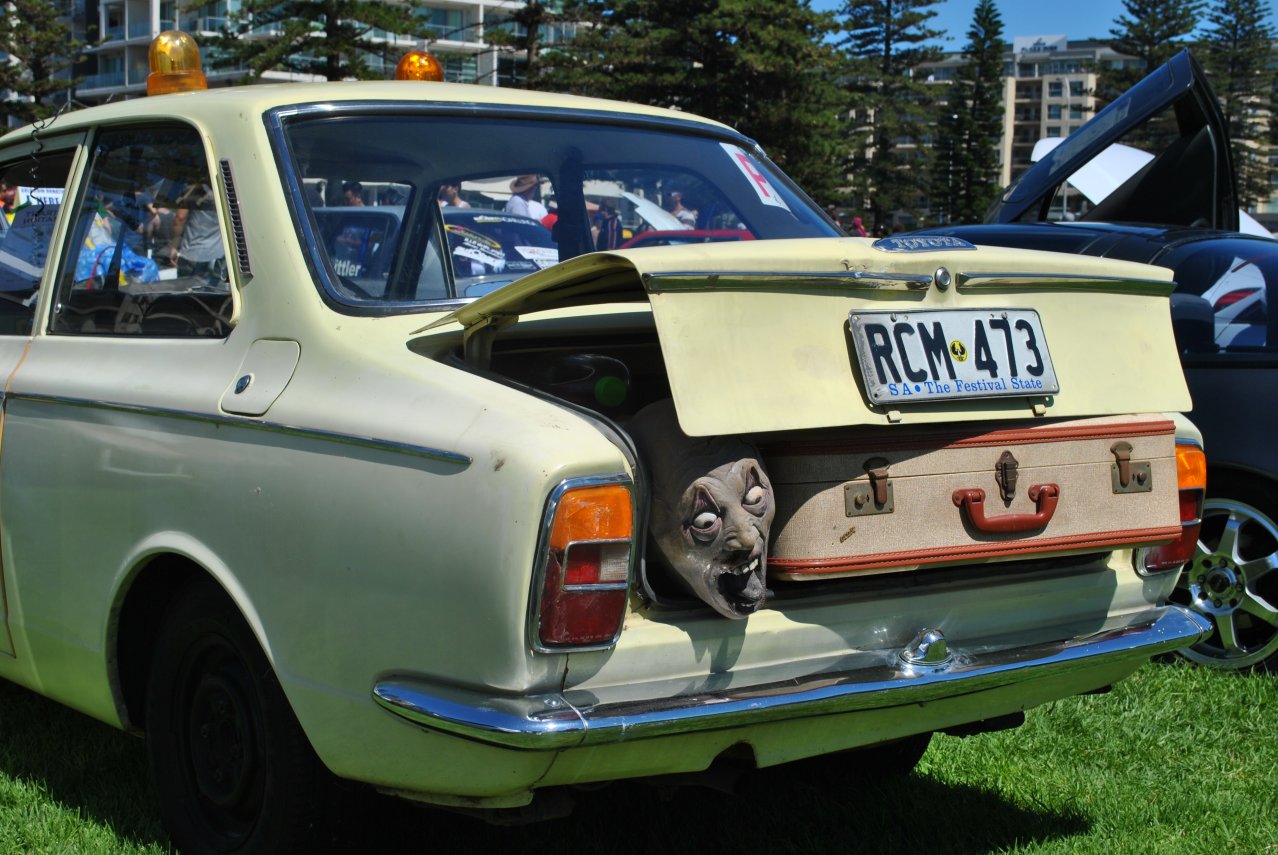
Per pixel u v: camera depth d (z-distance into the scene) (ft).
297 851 9.29
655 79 152.05
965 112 222.28
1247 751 13.61
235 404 9.32
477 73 248.93
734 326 7.92
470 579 7.69
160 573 10.34
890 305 8.45
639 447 8.17
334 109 10.71
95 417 10.62
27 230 12.85
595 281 8.21
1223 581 16.46
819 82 158.71
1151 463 9.39
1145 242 18.51
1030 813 11.86
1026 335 8.89
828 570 8.16
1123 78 222.48
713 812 11.65
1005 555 8.73
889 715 8.97
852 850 10.97
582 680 7.75
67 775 12.19
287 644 8.80
